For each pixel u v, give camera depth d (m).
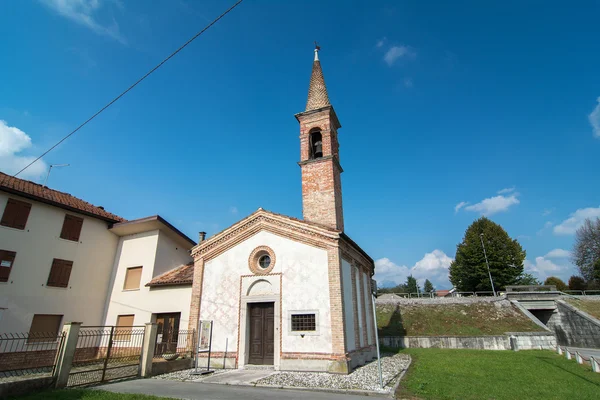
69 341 12.34
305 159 23.88
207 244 19.66
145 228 24.22
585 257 61.84
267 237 18.50
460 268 59.28
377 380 13.43
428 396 11.10
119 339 21.88
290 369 15.73
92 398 9.97
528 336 29.97
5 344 17.95
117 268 24.31
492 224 58.56
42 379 11.28
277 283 17.48
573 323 37.28
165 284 21.78
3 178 20.88
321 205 22.14
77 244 22.52
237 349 17.12
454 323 35.66
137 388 12.09
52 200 21.31
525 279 62.78
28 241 19.89
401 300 42.19
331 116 24.78
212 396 10.81
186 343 18.61
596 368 16.80
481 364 18.83
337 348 15.34
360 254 21.77
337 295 16.06
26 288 19.36
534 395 11.50
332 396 11.02
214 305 18.47
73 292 21.73
